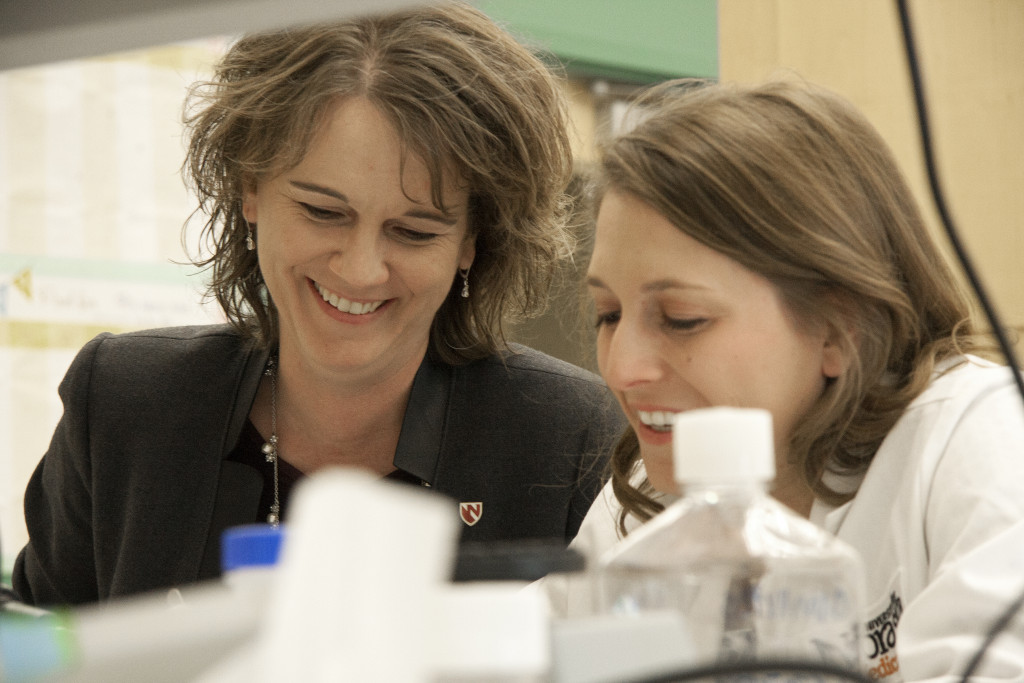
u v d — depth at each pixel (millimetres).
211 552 1386
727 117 903
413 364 1428
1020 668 652
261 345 1465
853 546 899
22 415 2209
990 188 1712
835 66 1736
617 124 1058
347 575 330
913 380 934
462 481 1396
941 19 1724
